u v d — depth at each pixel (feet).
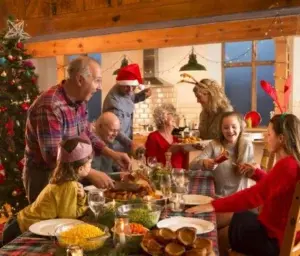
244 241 6.89
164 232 4.77
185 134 15.20
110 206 5.90
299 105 23.27
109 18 12.74
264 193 6.72
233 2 10.91
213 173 9.30
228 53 26.02
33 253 4.80
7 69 13.17
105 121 10.23
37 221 5.91
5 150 13.16
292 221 5.69
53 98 7.88
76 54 22.15
